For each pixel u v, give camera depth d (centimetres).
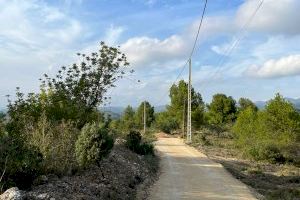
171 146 4256
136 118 8150
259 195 1684
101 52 2134
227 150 4241
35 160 1178
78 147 1490
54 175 1295
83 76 2102
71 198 1084
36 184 1167
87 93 2097
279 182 2280
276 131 3828
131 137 2791
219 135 6406
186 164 2630
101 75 2131
